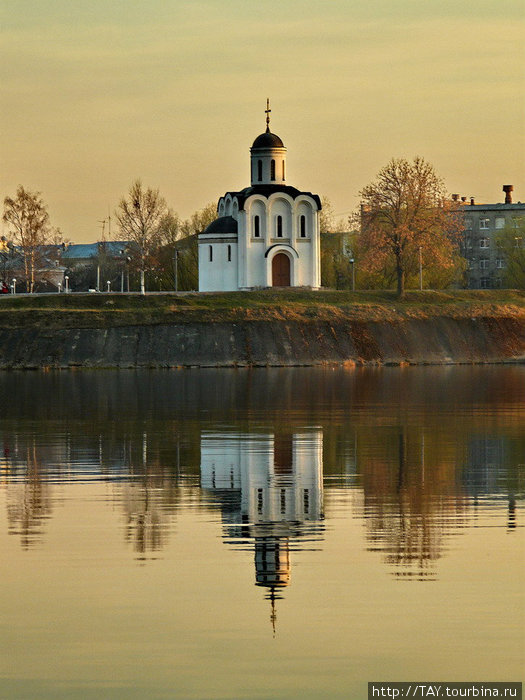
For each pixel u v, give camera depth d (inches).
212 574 2593.5
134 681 2005.4
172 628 2246.6
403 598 2406.5
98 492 3585.1
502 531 2992.1
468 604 2367.1
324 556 2738.7
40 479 3836.1
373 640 2175.2
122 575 2588.6
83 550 2810.0
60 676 2026.3
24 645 2164.1
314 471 3998.5
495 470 3996.1
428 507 3319.4
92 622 2281.0
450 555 2741.1
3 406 6633.9
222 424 5556.1
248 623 2269.9
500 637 2188.7
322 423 5590.6
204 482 3772.1
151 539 2923.2
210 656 2107.5
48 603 2394.2
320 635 2202.3
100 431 5251.0
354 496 3501.5
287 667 2059.5
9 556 2753.4
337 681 2003.0
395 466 4104.3
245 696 1945.1
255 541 2893.7
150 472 3986.2
